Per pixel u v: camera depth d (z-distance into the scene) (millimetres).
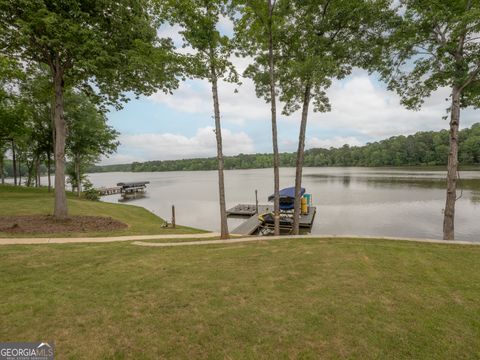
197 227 18766
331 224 18906
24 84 18938
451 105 10344
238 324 3711
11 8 8945
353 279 5289
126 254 7008
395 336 3467
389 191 35312
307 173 88312
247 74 12055
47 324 3656
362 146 136000
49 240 8492
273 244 8250
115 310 4051
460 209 22281
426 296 4578
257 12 9180
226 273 5633
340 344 3303
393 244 7992
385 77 11094
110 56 9812
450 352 3182
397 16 9883
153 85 11898
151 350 3170
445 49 9109
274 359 3047
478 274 5582
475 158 78875
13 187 27594
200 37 8555
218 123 9812
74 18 9539
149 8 10680
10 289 4703
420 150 96188
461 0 8539
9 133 21859
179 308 4137
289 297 4523
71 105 23844
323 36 10625
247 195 38156
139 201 34312
